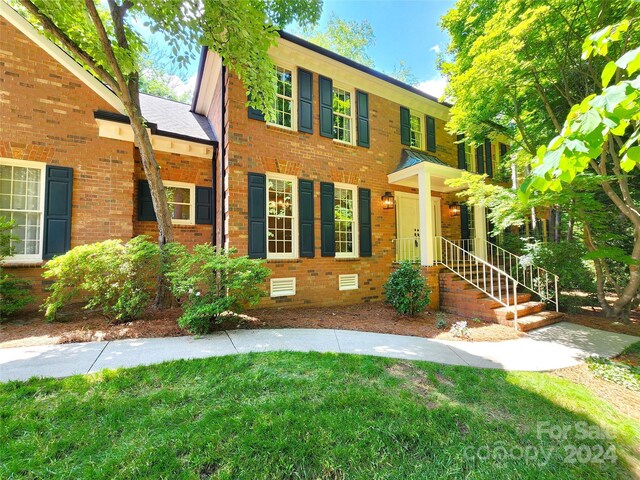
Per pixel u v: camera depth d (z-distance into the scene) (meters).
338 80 8.08
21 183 6.11
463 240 10.33
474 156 11.22
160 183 5.82
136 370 3.16
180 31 5.29
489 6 7.15
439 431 2.42
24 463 1.90
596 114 1.32
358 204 8.17
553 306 7.70
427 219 7.59
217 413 2.46
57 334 4.42
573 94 7.27
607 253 6.66
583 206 6.40
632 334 5.66
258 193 6.70
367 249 8.18
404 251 9.03
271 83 5.89
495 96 6.88
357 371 3.39
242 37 5.20
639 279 6.61
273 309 6.58
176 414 2.44
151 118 8.20
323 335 4.84
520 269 8.84
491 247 9.92
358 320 6.04
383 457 2.12
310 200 7.34
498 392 3.14
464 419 2.61
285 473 1.94
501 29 5.79
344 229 8.11
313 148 7.50
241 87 6.65
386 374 3.39
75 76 6.50
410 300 6.21
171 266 5.48
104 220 6.63
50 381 2.88
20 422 2.28
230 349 3.97
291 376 3.18
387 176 8.79
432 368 3.64
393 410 2.62
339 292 7.59
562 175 1.57
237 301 5.39
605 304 7.20
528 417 2.73
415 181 8.77
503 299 7.07
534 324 5.95
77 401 2.57
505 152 12.12
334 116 8.13
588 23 5.64
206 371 3.21
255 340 4.42
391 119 9.00
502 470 2.09
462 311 7.01
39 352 3.70
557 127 6.75
